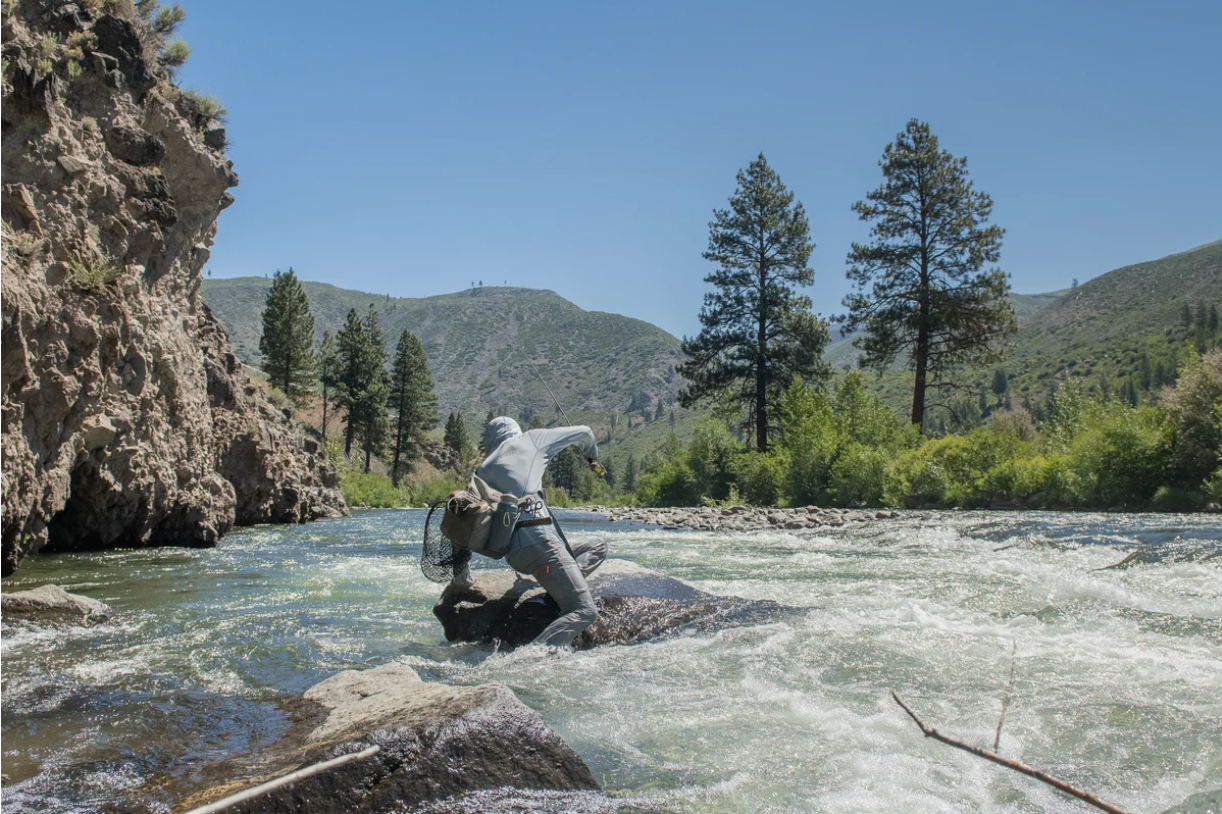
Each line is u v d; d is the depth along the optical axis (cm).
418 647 581
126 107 1227
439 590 857
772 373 4662
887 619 615
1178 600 665
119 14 1280
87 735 360
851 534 1584
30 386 862
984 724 367
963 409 13838
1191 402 2205
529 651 549
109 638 588
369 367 8388
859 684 441
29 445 899
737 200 4766
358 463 7869
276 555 1240
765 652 521
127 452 1207
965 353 4094
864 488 3009
